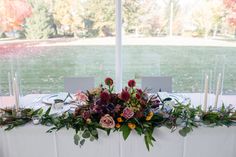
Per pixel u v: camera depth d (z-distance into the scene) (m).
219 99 1.90
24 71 2.73
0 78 2.54
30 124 1.41
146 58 2.80
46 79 2.77
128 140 1.42
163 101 1.56
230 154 1.45
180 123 1.38
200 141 1.42
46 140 1.42
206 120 1.41
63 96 1.91
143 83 2.24
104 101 1.34
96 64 2.83
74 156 1.45
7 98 1.85
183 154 1.45
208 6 2.62
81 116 1.37
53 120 1.40
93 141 1.41
